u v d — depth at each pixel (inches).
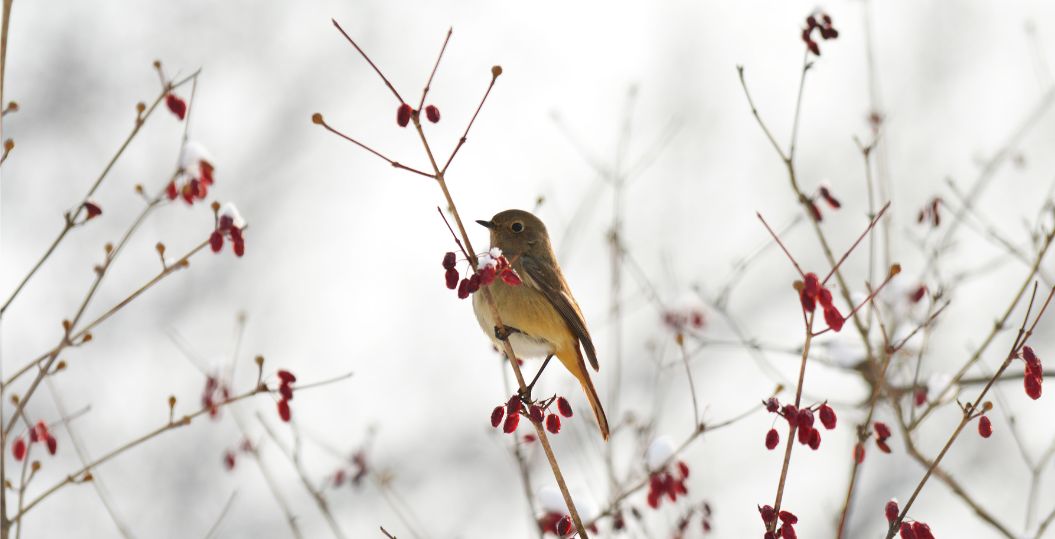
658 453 438.6
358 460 555.8
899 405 469.7
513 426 350.0
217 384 475.5
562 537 351.3
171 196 382.0
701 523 469.4
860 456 329.4
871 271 464.4
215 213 373.7
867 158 470.9
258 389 394.3
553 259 499.2
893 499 315.9
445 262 346.0
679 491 437.4
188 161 380.5
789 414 303.7
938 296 486.0
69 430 430.0
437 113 342.3
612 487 464.8
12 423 350.9
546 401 352.2
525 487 451.5
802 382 304.0
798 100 465.7
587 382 482.9
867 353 482.3
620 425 511.8
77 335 357.4
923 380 492.7
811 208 469.4
